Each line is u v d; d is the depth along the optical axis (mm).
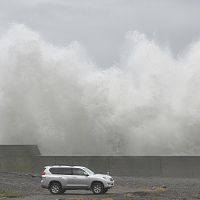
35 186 38219
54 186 33000
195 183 40875
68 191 35719
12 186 37281
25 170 50406
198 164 48219
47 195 31891
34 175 46188
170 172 48500
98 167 49375
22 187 37062
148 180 44125
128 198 28109
